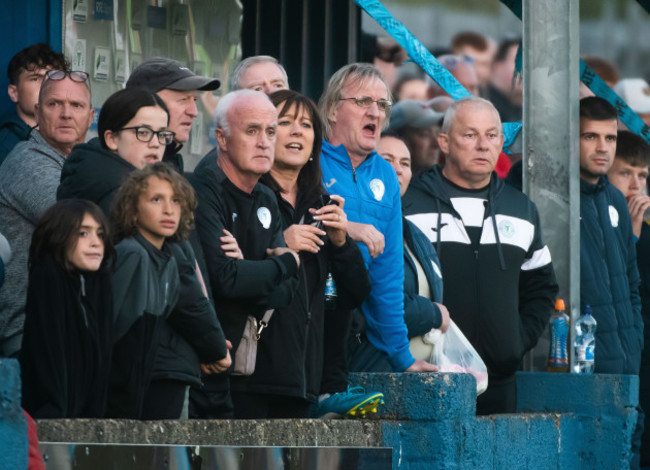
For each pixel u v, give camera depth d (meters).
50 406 15.02
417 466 20.22
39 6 27.03
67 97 20.47
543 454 25.22
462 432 20.75
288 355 19.19
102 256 15.75
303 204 20.59
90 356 15.47
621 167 35.62
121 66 28.69
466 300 25.72
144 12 29.14
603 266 30.89
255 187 19.44
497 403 25.84
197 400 18.06
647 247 36.12
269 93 22.23
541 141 29.78
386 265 22.23
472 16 36.03
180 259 17.02
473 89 36.12
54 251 15.35
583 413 27.48
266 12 31.80
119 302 16.14
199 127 30.25
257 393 19.08
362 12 33.88
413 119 34.47
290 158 20.27
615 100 41.75
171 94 20.78
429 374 20.31
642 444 36.09
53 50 24.67
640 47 42.56
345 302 20.56
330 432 18.92
